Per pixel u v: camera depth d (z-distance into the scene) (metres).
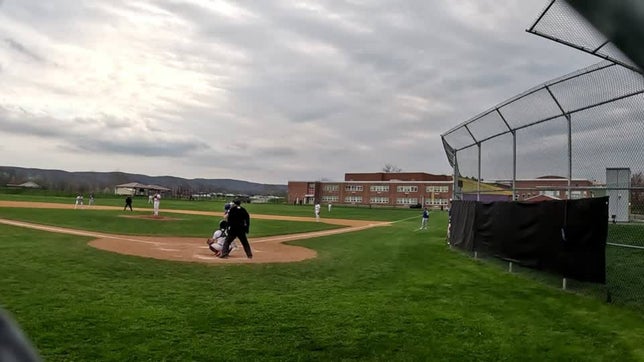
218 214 38.06
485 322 6.50
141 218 27.64
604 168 8.66
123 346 4.90
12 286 7.17
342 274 10.22
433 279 9.75
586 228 8.32
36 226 19.12
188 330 5.59
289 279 9.34
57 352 4.61
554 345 5.60
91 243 13.70
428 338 5.72
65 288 7.30
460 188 16.25
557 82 9.27
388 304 7.38
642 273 9.62
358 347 5.31
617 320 6.71
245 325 5.92
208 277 9.12
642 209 10.12
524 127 11.26
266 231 23.31
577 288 8.77
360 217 45.69
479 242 12.98
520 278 9.91
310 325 6.05
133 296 7.11
